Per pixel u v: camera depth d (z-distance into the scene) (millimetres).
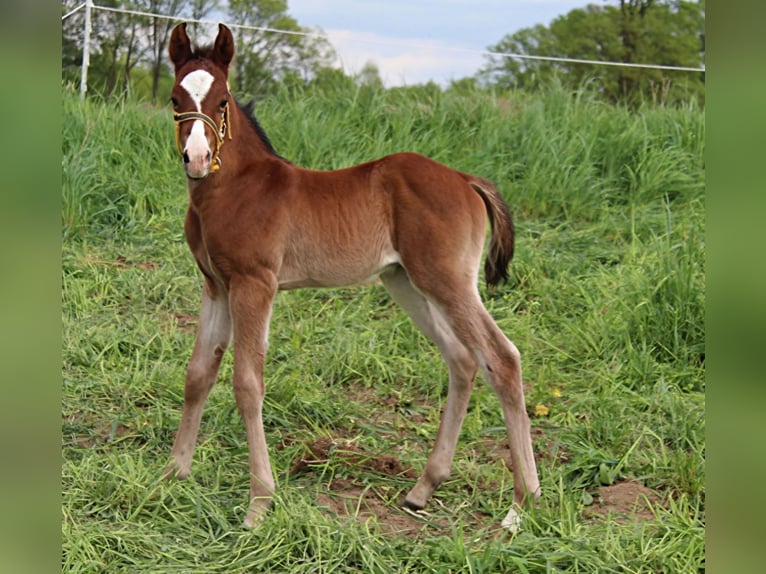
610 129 8453
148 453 4680
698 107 9117
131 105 8375
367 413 5262
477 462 4770
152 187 7520
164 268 6656
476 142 8414
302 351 5785
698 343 5777
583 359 5812
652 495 4383
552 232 7305
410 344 5930
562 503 4086
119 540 3797
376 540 3857
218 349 4398
